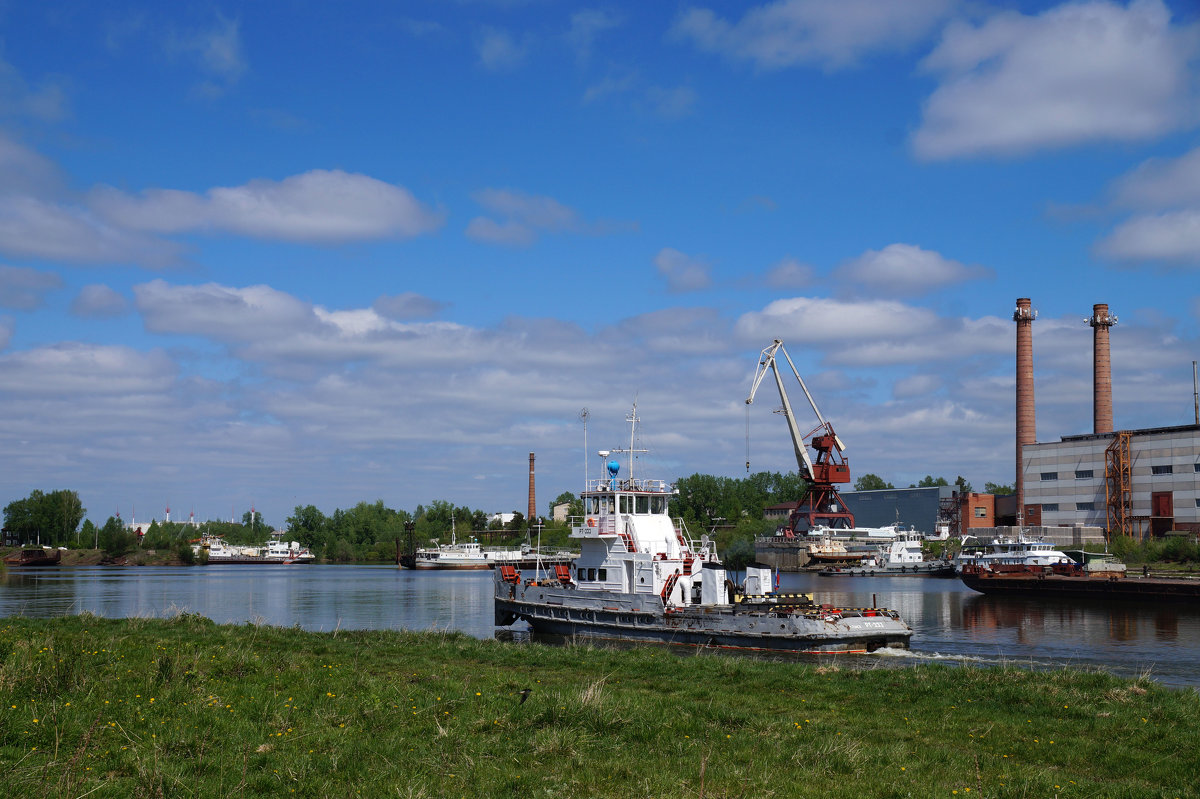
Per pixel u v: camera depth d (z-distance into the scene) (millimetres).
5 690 24391
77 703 23953
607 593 59750
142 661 30906
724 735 23641
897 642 52031
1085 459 162000
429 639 46562
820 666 37875
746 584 57469
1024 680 31547
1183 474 147000
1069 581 99875
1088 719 26344
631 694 29094
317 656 37750
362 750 21016
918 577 165250
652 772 20109
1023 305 184000
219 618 83375
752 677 33875
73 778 18000
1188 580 93938
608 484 63594
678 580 58031
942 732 25078
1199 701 29141
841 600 103812
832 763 21172
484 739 22172
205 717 23375
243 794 18141
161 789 17562
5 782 17469
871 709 28172
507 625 70250
